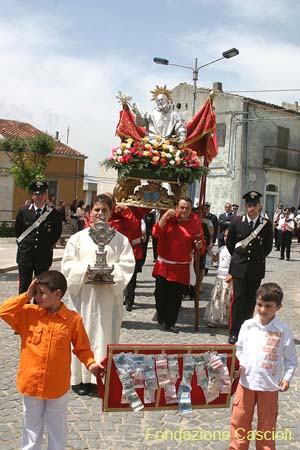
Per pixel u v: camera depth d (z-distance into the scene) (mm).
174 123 9008
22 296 3639
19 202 33312
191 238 8062
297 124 32969
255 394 3863
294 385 6012
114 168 8773
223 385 3756
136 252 9359
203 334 8148
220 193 31359
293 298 11797
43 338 3609
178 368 3699
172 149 8578
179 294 8141
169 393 3641
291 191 33188
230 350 3803
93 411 5020
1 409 4941
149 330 8219
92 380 5418
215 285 8703
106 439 4477
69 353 3699
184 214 8031
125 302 9852
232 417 3961
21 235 7918
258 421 3891
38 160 30109
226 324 8562
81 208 25000
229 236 7781
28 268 7863
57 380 3594
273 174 31969
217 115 31469
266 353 3838
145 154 8430
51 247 8039
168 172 8570
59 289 3619
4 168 32438
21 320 3684
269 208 32062
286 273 16141
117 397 3635
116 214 8523
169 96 9164
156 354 3674
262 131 31266
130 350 3629
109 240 5340
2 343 7055
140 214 9328
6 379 5727
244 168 30703
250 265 7566
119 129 9008
